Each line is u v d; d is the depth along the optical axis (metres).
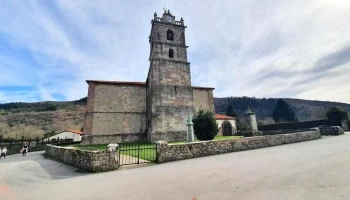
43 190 6.39
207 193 4.89
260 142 15.27
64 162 13.82
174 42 28.58
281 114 64.56
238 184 5.49
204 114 17.66
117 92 27.67
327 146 12.78
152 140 22.92
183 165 9.42
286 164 7.87
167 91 25.27
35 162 15.19
